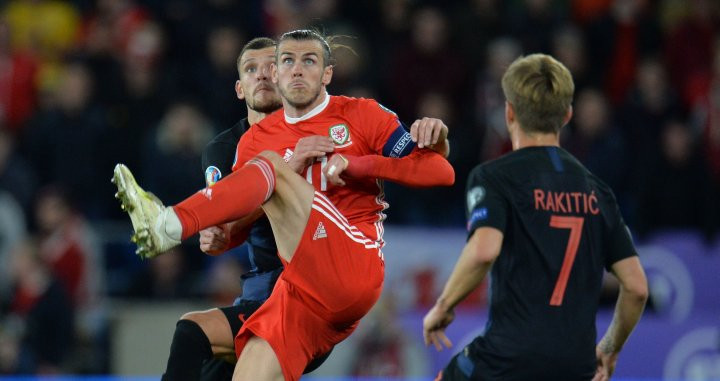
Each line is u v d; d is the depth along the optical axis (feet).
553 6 141.69
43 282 112.57
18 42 139.13
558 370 53.26
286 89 55.67
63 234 114.52
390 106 134.00
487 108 130.11
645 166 127.65
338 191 55.47
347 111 56.65
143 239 49.60
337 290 53.31
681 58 142.00
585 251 54.70
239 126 61.82
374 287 54.34
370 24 140.77
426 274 118.21
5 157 120.16
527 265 53.93
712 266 124.98
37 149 123.44
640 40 141.28
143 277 118.01
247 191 51.24
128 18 133.59
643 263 124.67
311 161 55.01
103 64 130.00
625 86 139.03
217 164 60.90
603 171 125.90
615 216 55.98
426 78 133.69
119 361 115.44
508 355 53.16
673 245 125.29
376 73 134.92
